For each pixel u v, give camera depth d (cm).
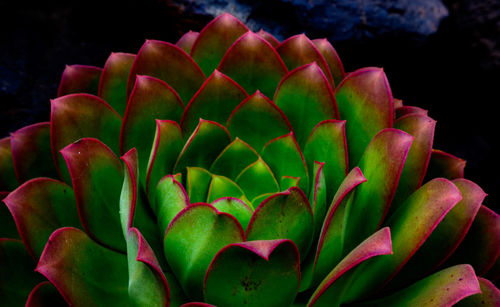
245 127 29
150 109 28
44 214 27
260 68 30
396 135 26
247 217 26
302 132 29
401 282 27
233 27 30
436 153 29
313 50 30
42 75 36
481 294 26
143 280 25
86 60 37
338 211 25
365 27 35
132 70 29
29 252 27
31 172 29
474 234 28
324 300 26
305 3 35
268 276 25
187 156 28
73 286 26
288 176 28
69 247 26
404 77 38
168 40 37
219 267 25
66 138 28
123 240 28
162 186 27
